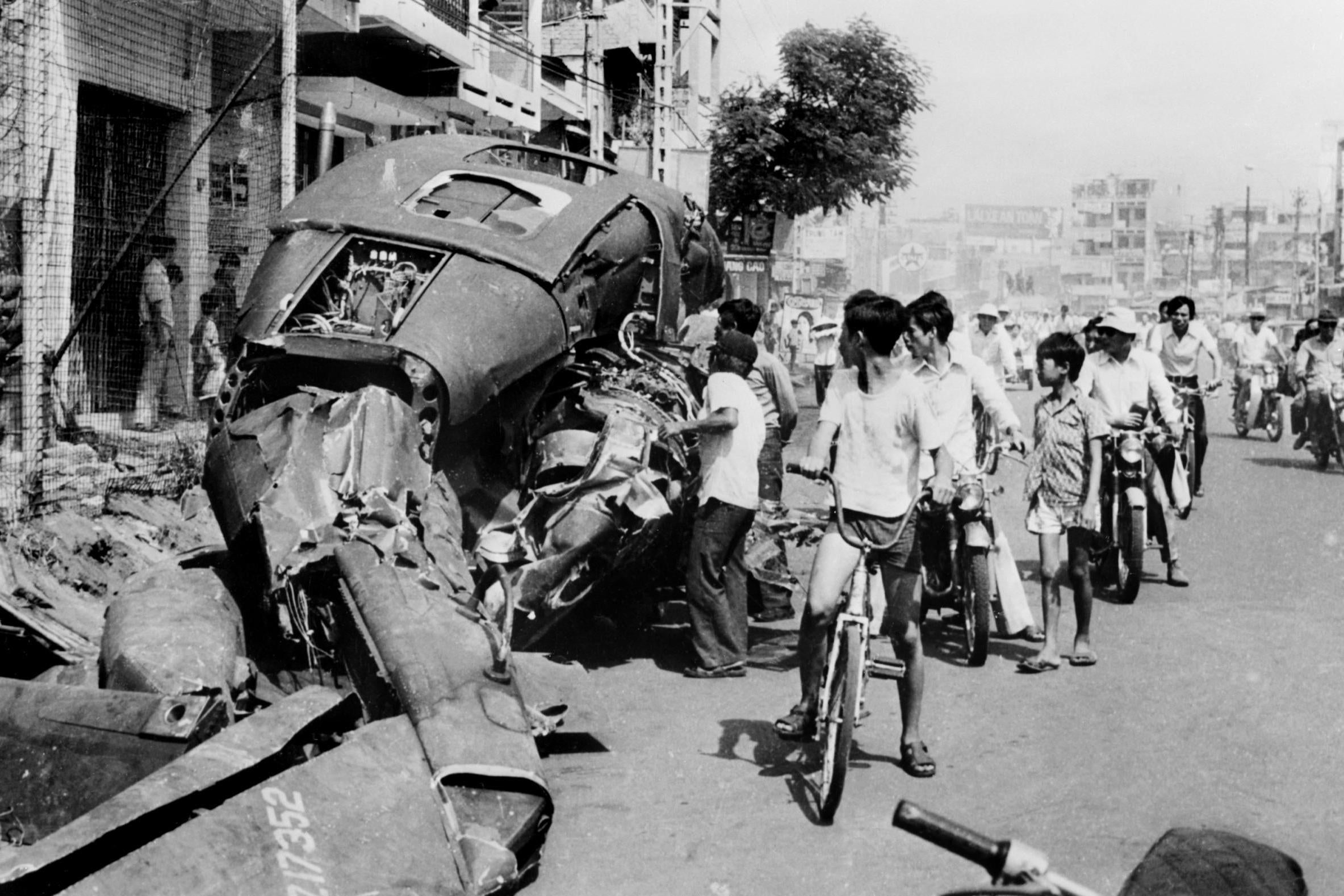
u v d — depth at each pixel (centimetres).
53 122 1022
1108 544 991
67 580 785
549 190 891
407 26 1741
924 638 896
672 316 984
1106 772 617
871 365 612
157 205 1074
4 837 477
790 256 4881
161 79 1205
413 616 572
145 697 502
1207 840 268
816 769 622
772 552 926
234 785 462
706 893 485
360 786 466
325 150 910
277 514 634
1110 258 8350
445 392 732
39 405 950
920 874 503
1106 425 802
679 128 4131
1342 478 1703
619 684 771
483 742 501
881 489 612
